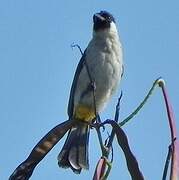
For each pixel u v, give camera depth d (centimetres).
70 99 1148
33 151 671
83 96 1120
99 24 1181
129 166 594
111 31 1179
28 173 666
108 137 607
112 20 1195
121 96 636
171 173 579
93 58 1152
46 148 670
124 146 598
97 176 564
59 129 680
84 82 1130
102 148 594
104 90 1144
